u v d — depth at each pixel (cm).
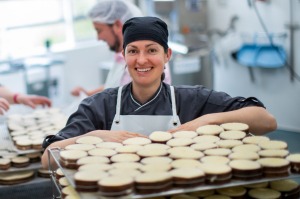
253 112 155
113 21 236
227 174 111
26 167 190
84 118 161
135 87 160
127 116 160
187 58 434
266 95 460
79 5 490
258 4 442
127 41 152
